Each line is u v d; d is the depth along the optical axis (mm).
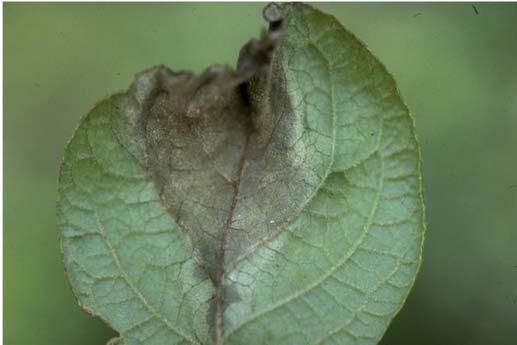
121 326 170
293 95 169
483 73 235
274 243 171
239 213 172
